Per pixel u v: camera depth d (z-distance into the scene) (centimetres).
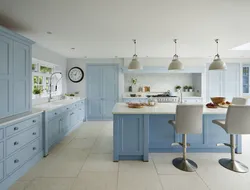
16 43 238
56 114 341
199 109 234
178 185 205
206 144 301
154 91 614
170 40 343
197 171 238
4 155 195
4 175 196
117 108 303
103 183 209
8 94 223
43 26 265
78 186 203
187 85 614
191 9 208
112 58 563
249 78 575
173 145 283
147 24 257
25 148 236
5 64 217
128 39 337
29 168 245
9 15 224
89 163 263
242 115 224
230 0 187
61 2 191
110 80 570
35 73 392
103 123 536
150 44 377
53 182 212
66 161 270
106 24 257
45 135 288
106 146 336
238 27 268
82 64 566
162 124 300
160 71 552
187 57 548
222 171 238
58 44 378
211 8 205
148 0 187
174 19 238
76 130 453
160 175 228
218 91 570
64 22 249
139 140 269
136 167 250
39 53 396
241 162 264
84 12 216
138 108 301
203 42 358
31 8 204
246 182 211
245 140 369
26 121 238
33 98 381
